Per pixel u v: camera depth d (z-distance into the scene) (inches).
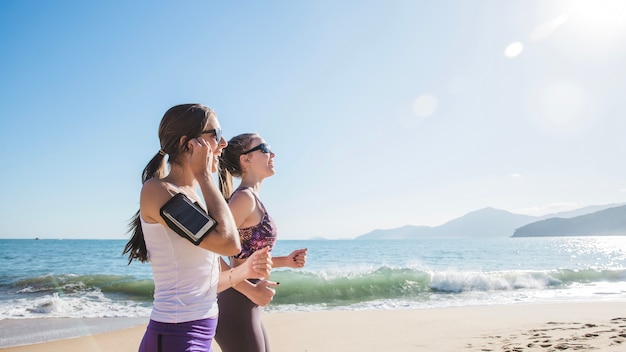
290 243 3376.0
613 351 187.8
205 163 62.5
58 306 392.2
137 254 66.4
